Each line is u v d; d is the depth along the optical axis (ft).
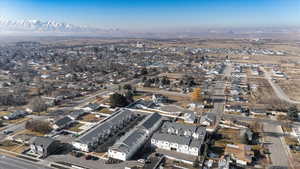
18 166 179.22
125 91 387.75
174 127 234.17
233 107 314.76
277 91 415.23
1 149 205.57
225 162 180.34
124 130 251.39
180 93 403.13
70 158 192.34
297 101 357.82
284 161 190.19
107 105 329.31
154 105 339.77
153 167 176.45
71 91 399.03
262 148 210.59
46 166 179.93
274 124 268.41
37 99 327.88
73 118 276.00
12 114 280.92
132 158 194.29
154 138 212.43
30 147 205.46
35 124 242.99
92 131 223.30
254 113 301.43
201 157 192.34
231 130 249.55
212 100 360.48
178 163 186.80
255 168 179.22
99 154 200.03
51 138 210.59
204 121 263.90
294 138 231.50
